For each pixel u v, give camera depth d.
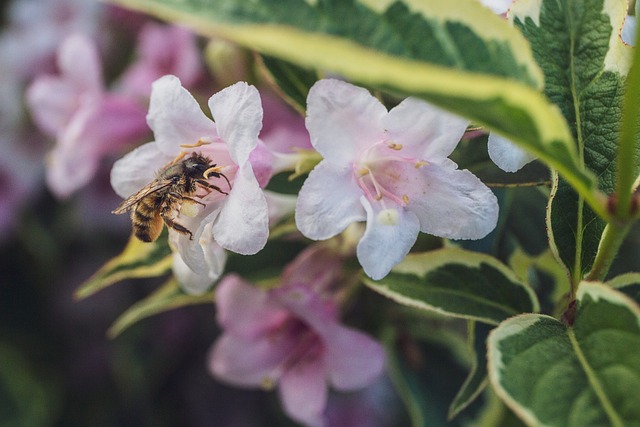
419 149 0.17
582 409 0.15
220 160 0.19
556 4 0.18
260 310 0.23
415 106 0.17
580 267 0.18
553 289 0.22
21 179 0.33
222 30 0.13
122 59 0.32
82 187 0.32
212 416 0.32
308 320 0.22
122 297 0.32
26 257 0.33
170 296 0.23
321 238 0.17
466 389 0.19
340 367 0.22
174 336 0.31
